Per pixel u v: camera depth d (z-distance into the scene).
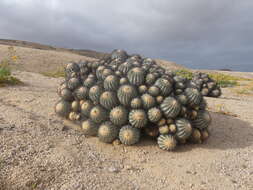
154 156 3.45
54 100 5.46
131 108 3.63
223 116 5.61
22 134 3.46
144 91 3.71
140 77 3.80
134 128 3.57
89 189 2.57
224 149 3.82
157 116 3.45
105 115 3.71
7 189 2.46
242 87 13.80
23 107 4.71
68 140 3.62
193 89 3.78
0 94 5.37
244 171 3.19
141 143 3.75
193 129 3.83
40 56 20.67
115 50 5.29
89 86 4.16
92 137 3.88
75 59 23.59
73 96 4.41
